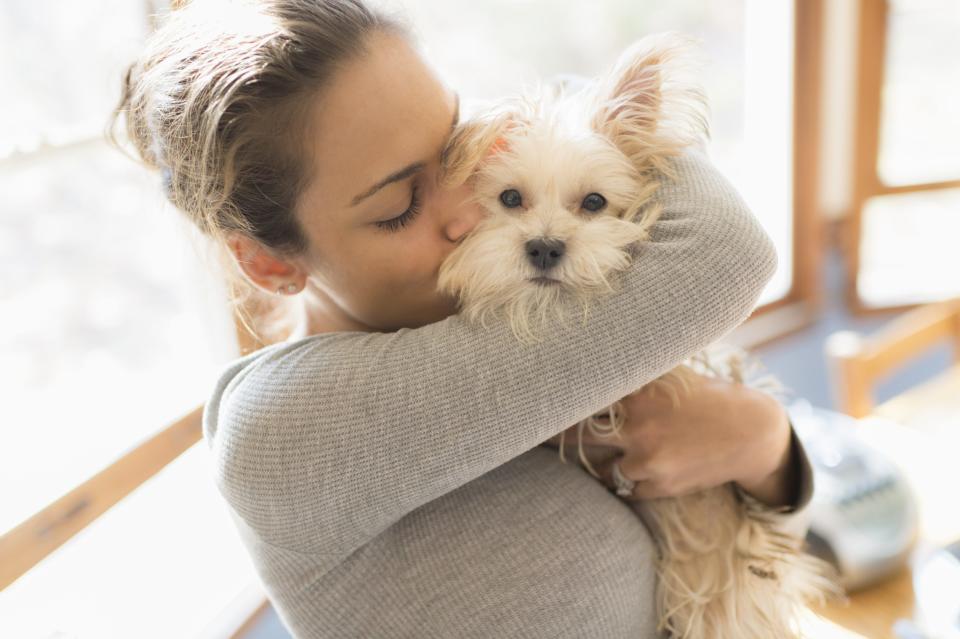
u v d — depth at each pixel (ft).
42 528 5.17
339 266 3.41
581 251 3.25
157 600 6.63
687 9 10.28
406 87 3.15
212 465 3.37
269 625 7.16
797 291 12.12
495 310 3.32
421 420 2.92
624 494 3.69
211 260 4.07
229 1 3.26
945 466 5.73
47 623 5.70
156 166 3.75
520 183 3.79
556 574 3.27
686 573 3.93
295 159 3.15
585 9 9.55
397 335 3.23
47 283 6.19
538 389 2.91
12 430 5.90
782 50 11.02
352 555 3.33
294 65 3.03
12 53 5.79
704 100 3.94
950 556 4.07
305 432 3.00
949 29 10.89
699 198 3.36
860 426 6.25
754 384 4.60
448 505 3.41
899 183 11.54
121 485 5.77
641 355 2.95
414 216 3.43
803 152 11.27
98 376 6.57
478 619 3.24
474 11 8.94
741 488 4.14
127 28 6.16
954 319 6.94
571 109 4.10
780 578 4.07
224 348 7.02
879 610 4.57
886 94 11.16
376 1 3.26
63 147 6.12
